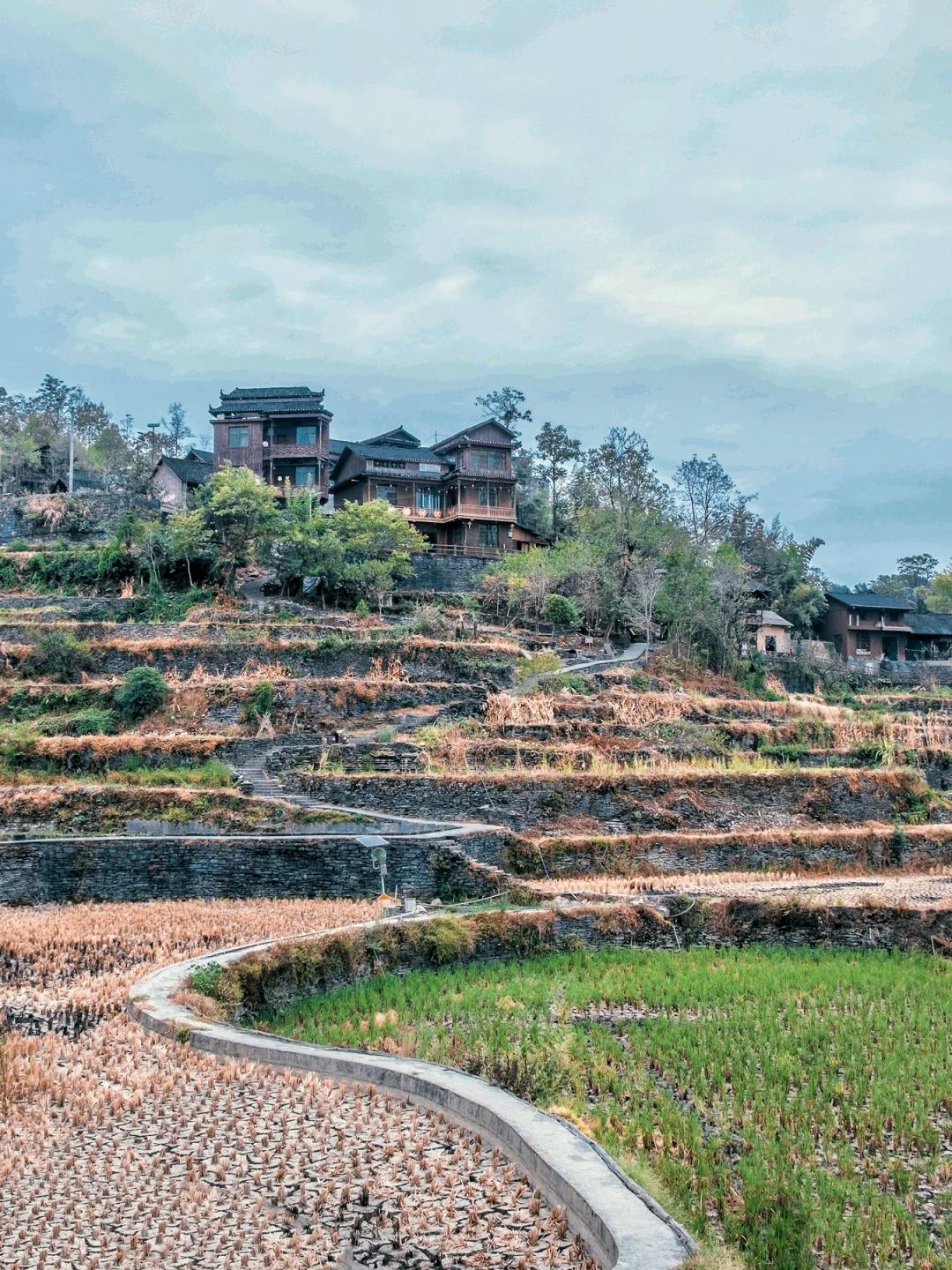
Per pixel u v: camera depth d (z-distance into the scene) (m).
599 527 92.06
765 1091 28.08
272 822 47.50
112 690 60.12
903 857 54.56
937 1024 33.84
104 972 32.81
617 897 44.59
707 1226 21.31
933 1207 23.05
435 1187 19.83
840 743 67.12
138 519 79.12
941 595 130.25
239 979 32.16
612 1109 26.62
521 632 77.94
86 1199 20.03
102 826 47.31
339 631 69.12
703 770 57.62
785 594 104.88
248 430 91.81
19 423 116.75
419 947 38.28
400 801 51.41
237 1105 23.61
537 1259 17.56
